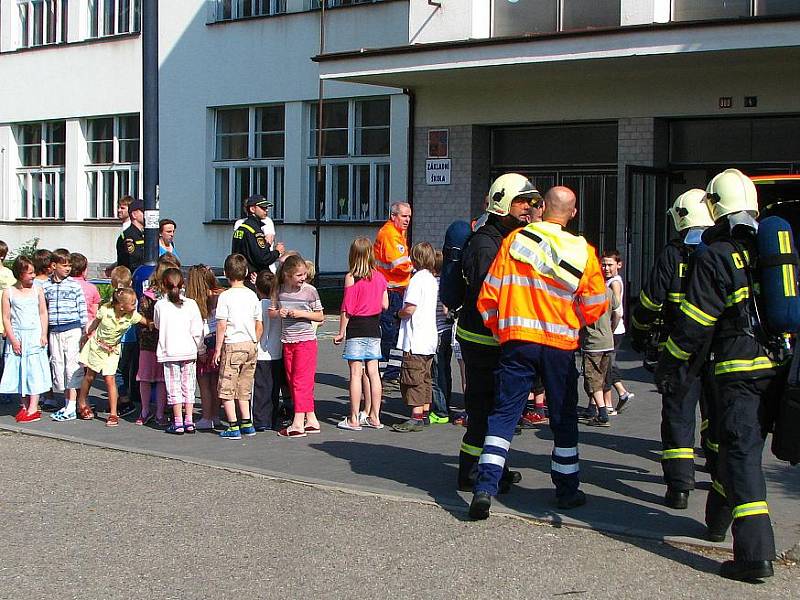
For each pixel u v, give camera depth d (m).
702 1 15.78
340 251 22.67
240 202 24.73
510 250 6.88
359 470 8.34
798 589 5.61
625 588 5.61
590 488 7.72
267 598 5.48
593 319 6.92
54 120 29.03
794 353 5.66
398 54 16.80
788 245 5.76
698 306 5.81
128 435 9.91
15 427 10.31
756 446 5.73
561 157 18.08
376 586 5.64
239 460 8.74
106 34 27.77
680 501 7.12
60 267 10.87
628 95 16.83
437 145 18.83
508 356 6.89
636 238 16.27
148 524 6.87
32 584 5.71
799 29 13.52
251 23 23.94
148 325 10.31
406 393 9.95
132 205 12.99
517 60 15.64
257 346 9.84
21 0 29.72
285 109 23.55
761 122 16.17
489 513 7.04
